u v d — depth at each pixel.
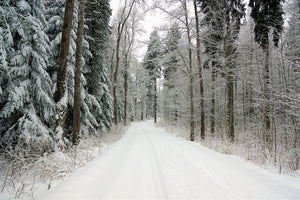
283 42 7.86
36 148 4.96
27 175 3.85
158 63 12.83
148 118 56.53
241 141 9.26
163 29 11.84
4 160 4.32
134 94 33.06
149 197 2.96
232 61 10.18
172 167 4.76
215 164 4.91
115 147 7.93
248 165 4.80
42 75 5.83
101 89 11.91
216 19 9.79
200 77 11.66
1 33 4.55
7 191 3.21
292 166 4.81
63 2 7.79
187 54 13.05
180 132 14.81
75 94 6.88
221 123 15.70
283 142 7.15
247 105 13.48
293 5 5.72
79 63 6.96
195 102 15.28
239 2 9.80
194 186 3.44
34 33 5.68
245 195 2.98
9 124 5.49
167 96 25.09
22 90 5.24
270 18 8.24
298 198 2.79
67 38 5.91
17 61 5.27
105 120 13.29
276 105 7.65
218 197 2.96
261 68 8.91
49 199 2.61
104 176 3.79
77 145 6.57
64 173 3.88
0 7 4.79
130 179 3.78
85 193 2.86
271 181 3.52
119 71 22.81
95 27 11.41
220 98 15.96
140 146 8.41
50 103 5.93
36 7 6.07
